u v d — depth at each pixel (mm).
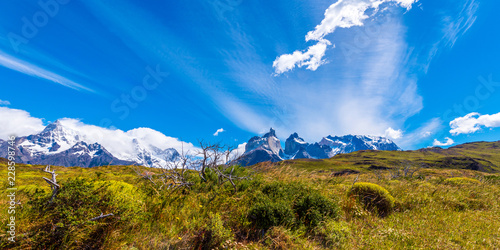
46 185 5730
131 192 5074
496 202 8922
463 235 5461
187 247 3912
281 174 9961
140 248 3682
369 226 5914
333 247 4531
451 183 11758
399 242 4816
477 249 4727
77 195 3547
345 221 5863
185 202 5805
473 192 9984
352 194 7676
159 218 4754
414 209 7516
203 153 8391
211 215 4684
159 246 3830
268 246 4367
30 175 8094
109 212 3781
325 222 5312
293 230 5020
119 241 3652
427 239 5062
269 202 5449
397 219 6406
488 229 5953
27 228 3100
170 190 6742
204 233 4125
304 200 5938
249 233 4891
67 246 3123
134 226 4168
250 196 6516
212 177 8461
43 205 3352
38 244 2990
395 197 8352
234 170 9016
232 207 5785
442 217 6770
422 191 9234
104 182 4633
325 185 9234
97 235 3590
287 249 4242
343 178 11312
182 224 4648
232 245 4141
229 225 5016
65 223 3225
